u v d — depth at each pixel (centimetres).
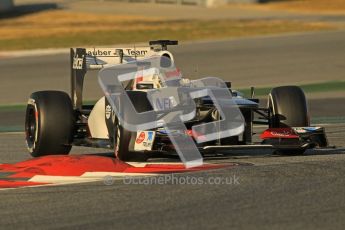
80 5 19562
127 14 16900
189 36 12438
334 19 14862
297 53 10031
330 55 9775
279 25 13775
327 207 2239
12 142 4338
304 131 3130
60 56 10338
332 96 6812
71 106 3372
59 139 3322
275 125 3241
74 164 2997
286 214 2167
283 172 2781
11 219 2198
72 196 2477
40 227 2102
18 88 7925
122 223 2117
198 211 2223
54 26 14338
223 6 18862
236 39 11831
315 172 2767
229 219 2125
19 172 2927
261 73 8550
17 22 15238
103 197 2442
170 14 16825
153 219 2148
